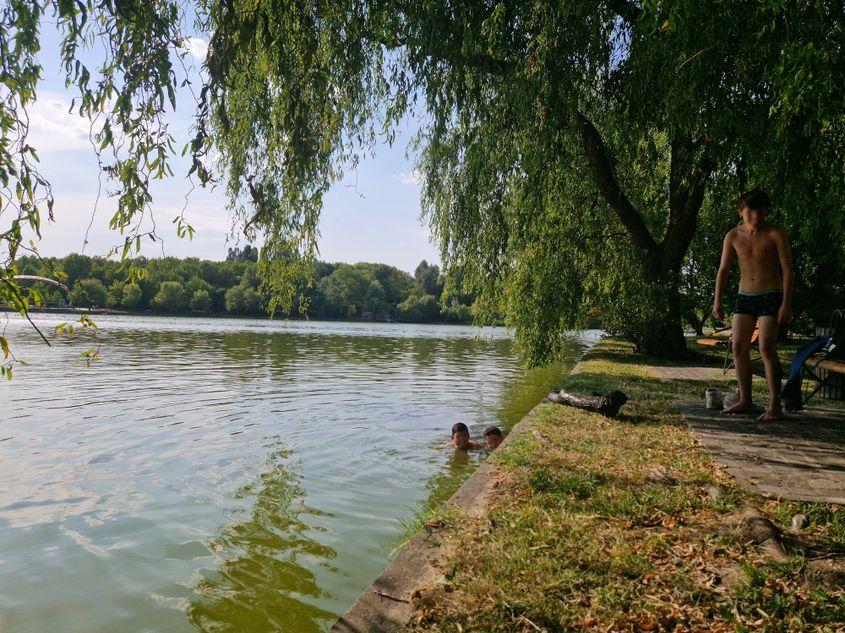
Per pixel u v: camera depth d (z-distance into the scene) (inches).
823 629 97.5
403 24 294.5
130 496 241.4
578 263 544.7
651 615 104.1
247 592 159.3
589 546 133.3
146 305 3595.0
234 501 236.4
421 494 247.8
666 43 288.5
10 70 156.2
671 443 234.8
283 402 483.8
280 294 313.1
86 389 538.0
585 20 297.4
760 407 284.5
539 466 203.2
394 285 4658.0
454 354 1160.8
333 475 275.1
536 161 324.5
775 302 245.9
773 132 284.8
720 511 153.2
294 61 245.3
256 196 270.7
